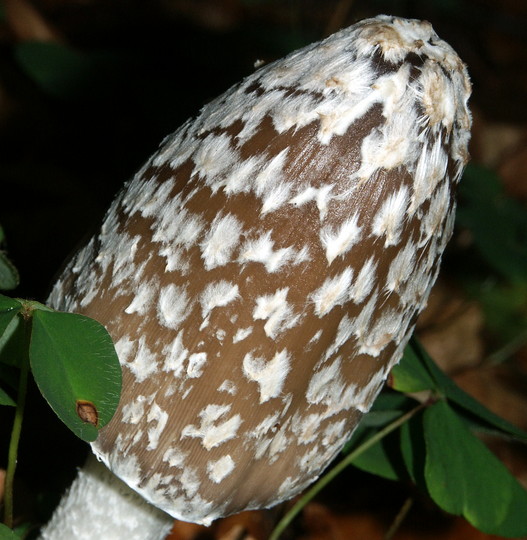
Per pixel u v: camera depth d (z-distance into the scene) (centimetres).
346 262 22
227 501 23
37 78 40
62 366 22
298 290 22
